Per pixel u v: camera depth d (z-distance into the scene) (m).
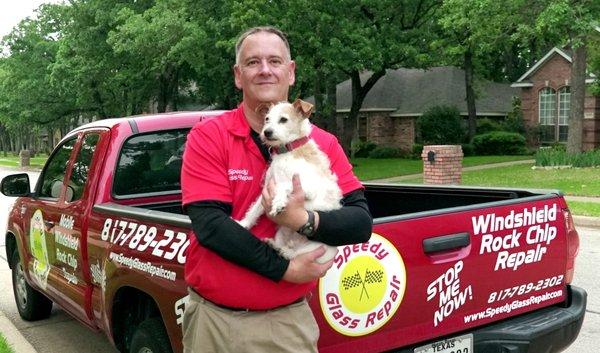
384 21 27.06
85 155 4.59
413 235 2.97
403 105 36.53
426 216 3.03
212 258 2.29
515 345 3.24
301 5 23.53
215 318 2.34
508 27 21.97
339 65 25.02
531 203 3.51
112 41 28.14
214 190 2.29
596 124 29.45
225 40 26.28
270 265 2.20
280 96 2.54
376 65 26.25
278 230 2.30
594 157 20.75
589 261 8.15
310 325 2.46
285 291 2.32
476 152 31.72
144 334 3.28
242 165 2.36
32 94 40.09
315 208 2.23
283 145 2.31
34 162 53.75
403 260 2.93
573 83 21.89
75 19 33.31
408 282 2.96
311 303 2.64
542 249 3.56
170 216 3.25
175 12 26.56
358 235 2.30
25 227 5.48
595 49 23.02
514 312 3.45
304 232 2.17
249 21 23.70
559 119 33.22
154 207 4.47
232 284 2.27
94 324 4.21
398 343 2.94
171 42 26.92
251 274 2.26
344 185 2.53
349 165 2.62
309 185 2.21
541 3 20.09
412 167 26.44
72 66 34.31
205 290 2.32
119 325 3.79
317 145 2.46
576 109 21.91
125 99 38.53
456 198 4.77
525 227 3.46
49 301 6.04
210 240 2.20
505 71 47.72
